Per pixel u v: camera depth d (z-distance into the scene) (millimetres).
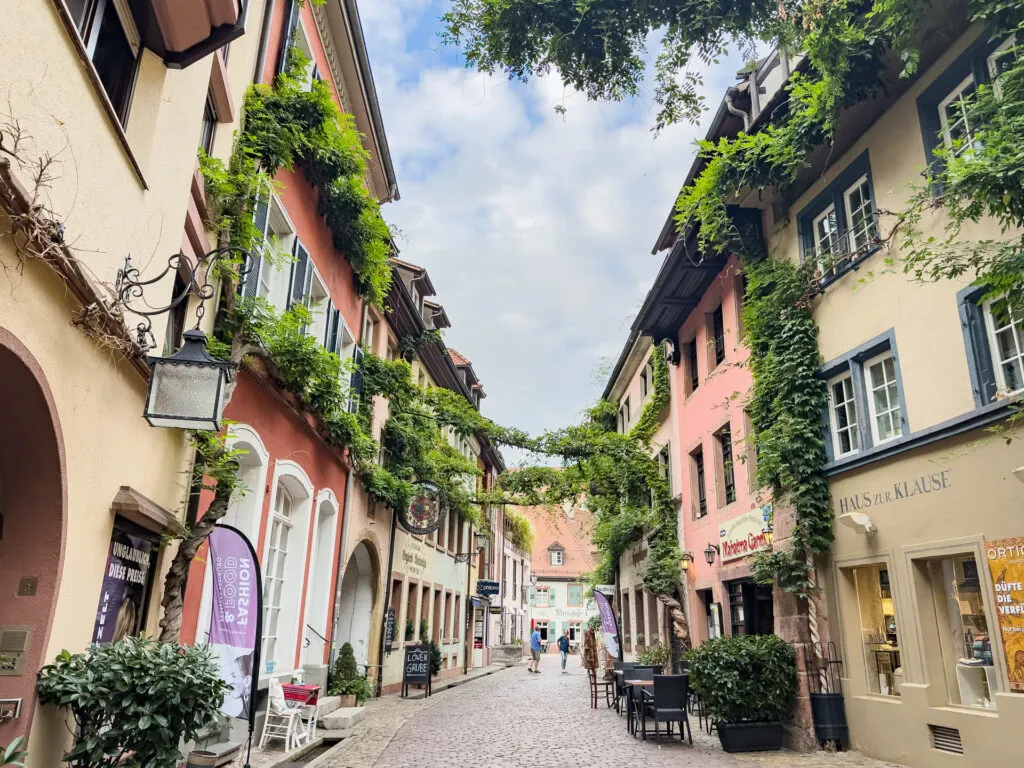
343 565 13766
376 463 16156
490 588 30391
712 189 11562
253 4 9250
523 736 10875
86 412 4824
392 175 16344
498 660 38062
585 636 15805
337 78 13344
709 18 6848
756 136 10625
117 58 5445
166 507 6809
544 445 18969
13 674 4262
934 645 8242
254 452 9133
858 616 9578
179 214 6363
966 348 7961
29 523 4434
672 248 14344
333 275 12758
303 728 9773
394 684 18266
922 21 8375
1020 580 7070
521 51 7246
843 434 10242
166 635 6094
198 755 5801
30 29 3699
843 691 9586
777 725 9695
